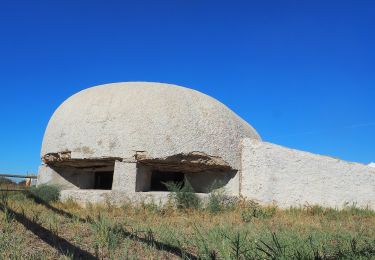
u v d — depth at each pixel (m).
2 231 5.55
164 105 12.44
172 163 12.27
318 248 5.20
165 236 6.10
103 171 13.54
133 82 13.66
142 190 12.05
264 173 12.62
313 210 11.37
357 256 4.86
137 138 11.81
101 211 9.73
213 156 12.51
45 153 13.05
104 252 4.95
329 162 12.82
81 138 12.15
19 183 16.45
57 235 5.58
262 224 8.30
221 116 13.25
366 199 12.62
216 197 11.30
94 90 13.44
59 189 12.12
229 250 4.83
